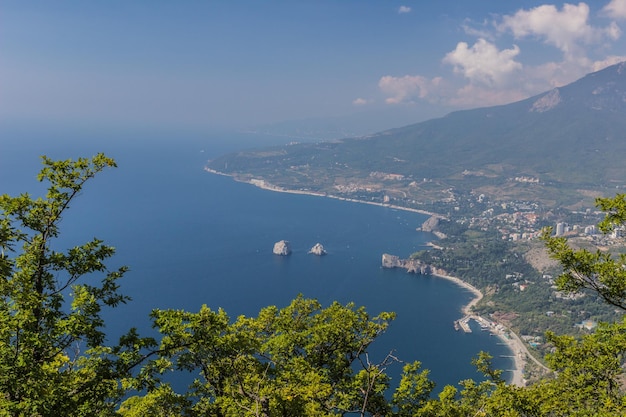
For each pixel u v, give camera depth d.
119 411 25.33
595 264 23.69
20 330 18.45
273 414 21.72
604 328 29.38
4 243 18.84
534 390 27.75
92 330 19.62
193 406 26.22
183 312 24.09
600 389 27.25
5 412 16.66
